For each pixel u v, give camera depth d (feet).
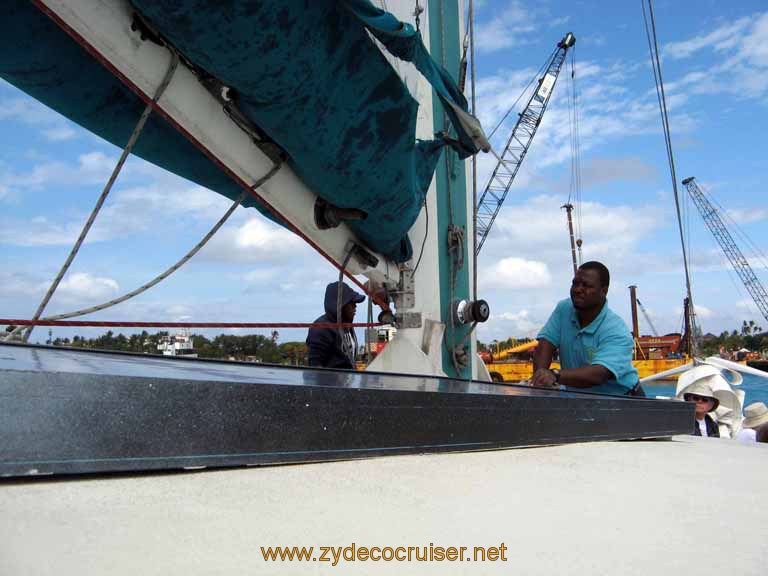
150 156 9.57
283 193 9.82
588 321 10.74
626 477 4.57
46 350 5.97
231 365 6.35
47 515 2.52
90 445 3.08
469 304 14.94
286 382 4.11
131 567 2.07
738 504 3.92
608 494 3.91
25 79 7.68
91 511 2.63
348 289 16.62
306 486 3.43
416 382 6.31
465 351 15.16
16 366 3.20
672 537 3.06
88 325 7.88
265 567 2.24
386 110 9.18
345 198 9.95
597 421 6.58
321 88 8.05
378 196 10.30
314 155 8.80
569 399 6.18
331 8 7.52
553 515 3.28
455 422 4.92
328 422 4.07
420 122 13.79
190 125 8.07
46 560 2.02
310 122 8.29
